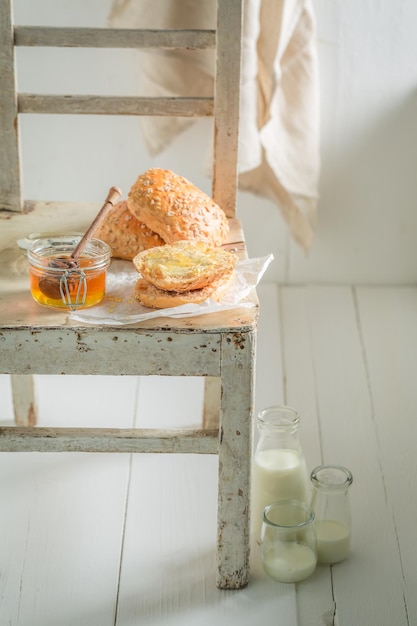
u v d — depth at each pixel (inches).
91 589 68.4
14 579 69.0
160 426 82.2
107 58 91.7
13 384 80.0
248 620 66.4
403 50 91.2
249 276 67.2
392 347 91.4
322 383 87.0
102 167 95.4
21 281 67.1
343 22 90.0
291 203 93.0
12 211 75.9
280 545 68.4
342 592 68.1
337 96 92.7
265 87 87.6
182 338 62.6
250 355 63.0
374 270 99.4
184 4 85.8
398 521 73.4
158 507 74.4
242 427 64.5
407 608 67.2
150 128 92.2
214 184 76.1
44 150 94.7
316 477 69.9
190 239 68.7
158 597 67.9
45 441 65.7
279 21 85.0
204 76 89.1
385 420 82.7
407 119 93.5
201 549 71.3
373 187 95.9
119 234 69.7
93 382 87.0
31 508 74.1
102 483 76.4
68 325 62.7
